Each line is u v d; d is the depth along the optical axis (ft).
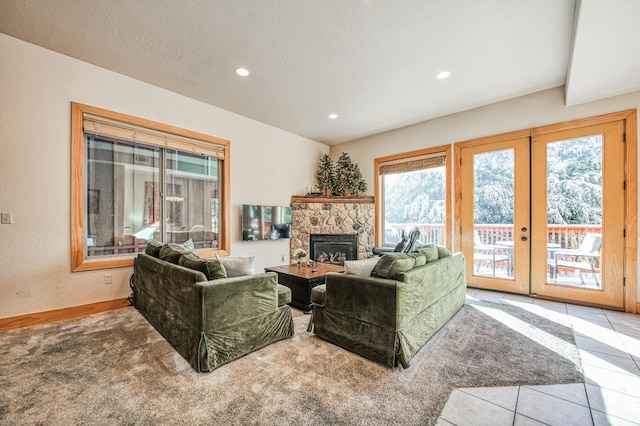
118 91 10.75
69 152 9.71
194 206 13.44
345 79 11.10
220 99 13.01
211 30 8.21
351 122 15.97
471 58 9.61
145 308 9.59
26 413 4.96
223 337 6.68
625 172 10.49
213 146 13.82
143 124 11.39
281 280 11.67
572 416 4.96
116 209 11.07
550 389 5.76
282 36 8.48
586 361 6.87
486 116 13.57
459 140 14.42
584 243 11.35
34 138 9.06
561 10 7.30
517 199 12.78
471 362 6.80
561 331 8.65
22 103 8.86
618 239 10.63
